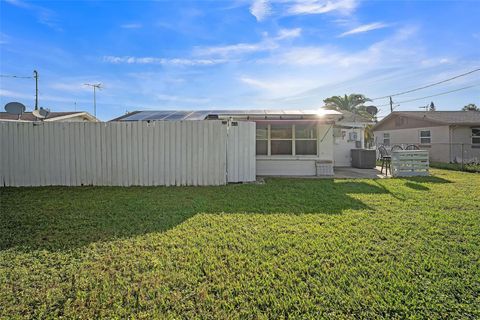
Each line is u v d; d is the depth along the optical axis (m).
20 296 3.46
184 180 11.66
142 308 3.24
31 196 9.30
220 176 11.72
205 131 11.67
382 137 32.06
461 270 3.97
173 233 5.61
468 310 3.12
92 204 8.08
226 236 5.44
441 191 9.84
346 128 21.36
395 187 10.79
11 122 11.40
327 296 3.42
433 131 24.72
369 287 3.59
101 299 3.40
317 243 5.02
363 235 5.41
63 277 3.92
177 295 3.48
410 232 5.54
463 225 5.95
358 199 8.62
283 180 13.02
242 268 4.15
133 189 10.69
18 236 5.47
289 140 15.30
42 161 11.53
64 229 5.88
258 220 6.47
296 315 3.09
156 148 11.63
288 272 4.01
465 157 22.95
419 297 3.37
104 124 11.61
